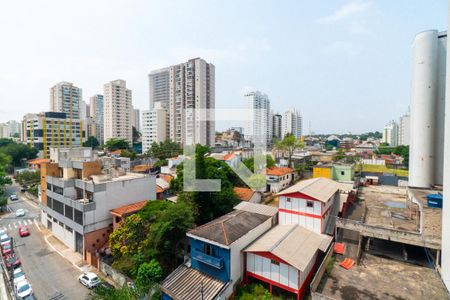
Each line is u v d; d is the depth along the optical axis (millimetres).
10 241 25438
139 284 16250
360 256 19109
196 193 24391
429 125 27094
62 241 27391
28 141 83000
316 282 15336
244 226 18656
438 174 27078
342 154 67375
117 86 99750
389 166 60500
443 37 26422
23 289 17859
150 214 21719
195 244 17609
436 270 16906
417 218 22109
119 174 30547
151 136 88250
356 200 31688
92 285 18766
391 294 14672
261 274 16672
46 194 30734
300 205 20562
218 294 15016
